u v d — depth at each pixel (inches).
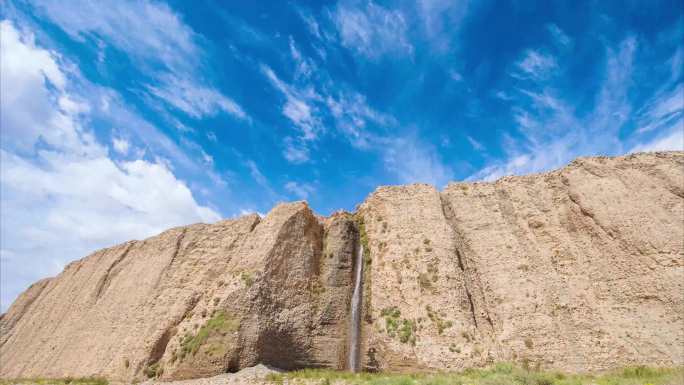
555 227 1360.7
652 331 1032.2
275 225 1520.7
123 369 1342.3
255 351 1175.0
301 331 1283.2
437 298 1266.0
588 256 1246.3
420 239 1439.5
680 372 816.3
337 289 1411.2
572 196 1378.0
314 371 1135.0
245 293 1291.8
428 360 1127.6
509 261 1316.4
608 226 1240.2
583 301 1163.9
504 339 1135.6
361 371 1209.4
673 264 1094.4
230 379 1059.3
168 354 1242.6
